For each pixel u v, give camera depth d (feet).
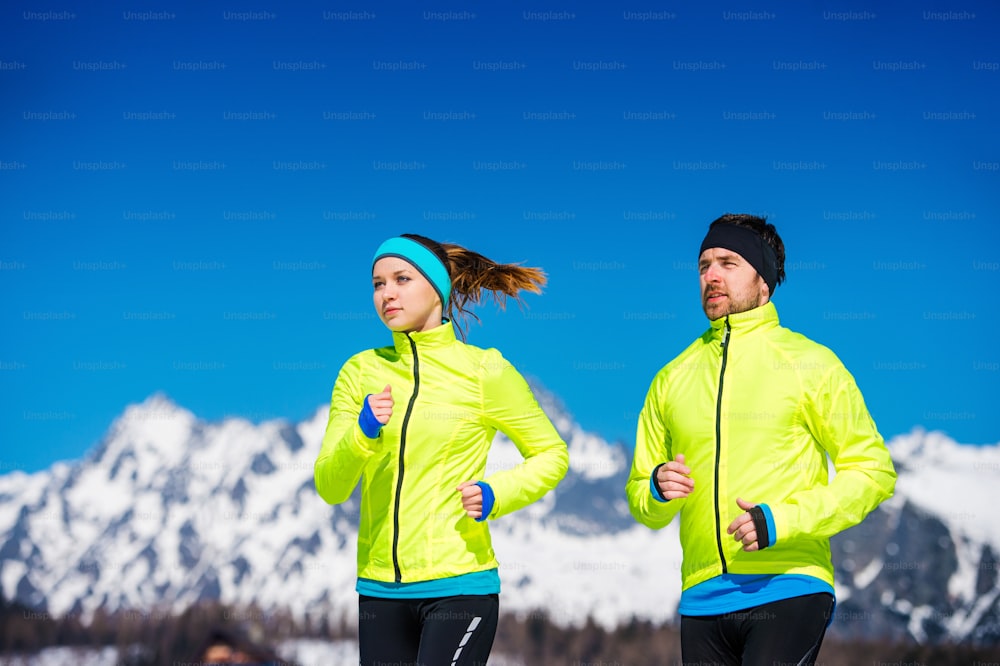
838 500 13.52
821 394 14.08
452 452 15.42
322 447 15.81
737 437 14.25
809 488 14.06
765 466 14.08
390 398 14.76
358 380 16.20
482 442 15.74
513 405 15.67
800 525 13.32
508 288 17.15
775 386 14.25
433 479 15.29
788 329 14.93
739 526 13.33
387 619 15.12
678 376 15.14
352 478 15.28
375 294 16.10
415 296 15.88
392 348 16.34
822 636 13.78
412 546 15.05
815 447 14.29
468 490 14.65
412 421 15.38
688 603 14.37
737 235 14.93
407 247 16.11
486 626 14.94
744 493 14.06
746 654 13.62
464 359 15.74
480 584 15.01
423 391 15.55
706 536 14.24
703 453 14.44
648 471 15.29
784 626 13.55
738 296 14.79
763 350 14.53
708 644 14.16
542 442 15.84
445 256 16.51
